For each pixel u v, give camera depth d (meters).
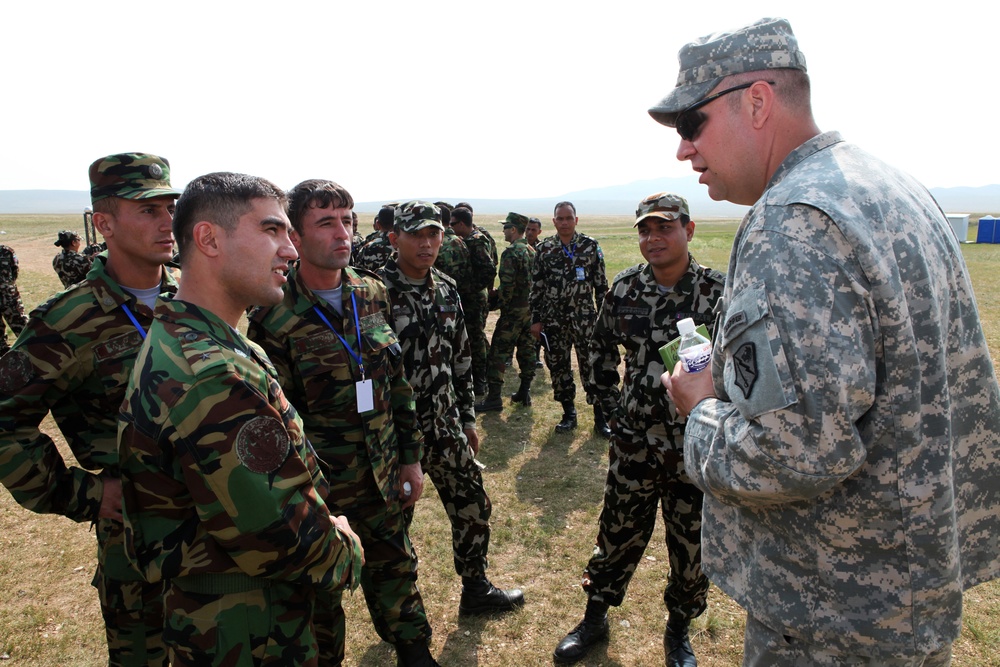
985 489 1.49
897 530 1.32
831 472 1.23
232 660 1.62
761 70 1.44
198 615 1.62
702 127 1.53
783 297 1.25
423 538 4.28
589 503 4.73
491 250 7.12
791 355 1.23
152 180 2.38
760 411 1.26
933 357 1.30
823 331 1.22
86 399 2.33
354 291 2.67
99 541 2.35
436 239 2.94
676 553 2.86
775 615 1.47
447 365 3.17
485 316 7.20
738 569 1.59
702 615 3.36
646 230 2.73
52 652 3.20
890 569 1.35
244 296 1.68
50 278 18.28
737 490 1.35
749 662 1.61
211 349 1.54
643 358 2.82
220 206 1.60
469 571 3.35
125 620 2.36
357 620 3.46
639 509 2.90
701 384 1.59
